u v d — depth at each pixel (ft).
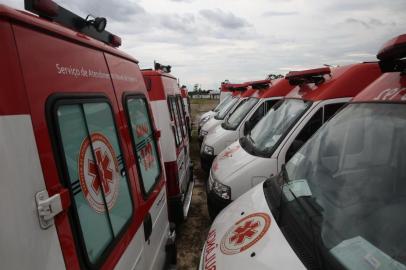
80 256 4.80
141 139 8.88
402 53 6.05
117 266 6.09
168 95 15.80
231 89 46.88
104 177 6.06
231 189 13.62
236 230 7.30
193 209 19.67
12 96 3.88
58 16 5.76
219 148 23.39
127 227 6.78
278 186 8.04
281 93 23.11
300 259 5.25
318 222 5.76
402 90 6.44
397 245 4.73
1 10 3.98
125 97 7.95
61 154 4.63
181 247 15.16
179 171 15.80
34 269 3.85
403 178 5.50
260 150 14.52
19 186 3.76
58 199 4.29
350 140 7.13
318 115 13.74
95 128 5.99
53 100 4.65
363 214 5.47
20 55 4.15
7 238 3.59
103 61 6.98
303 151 8.54
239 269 5.91
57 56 5.07
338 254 4.98
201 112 100.78
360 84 13.80
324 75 15.05
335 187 6.48
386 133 6.29
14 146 3.77
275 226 6.48
